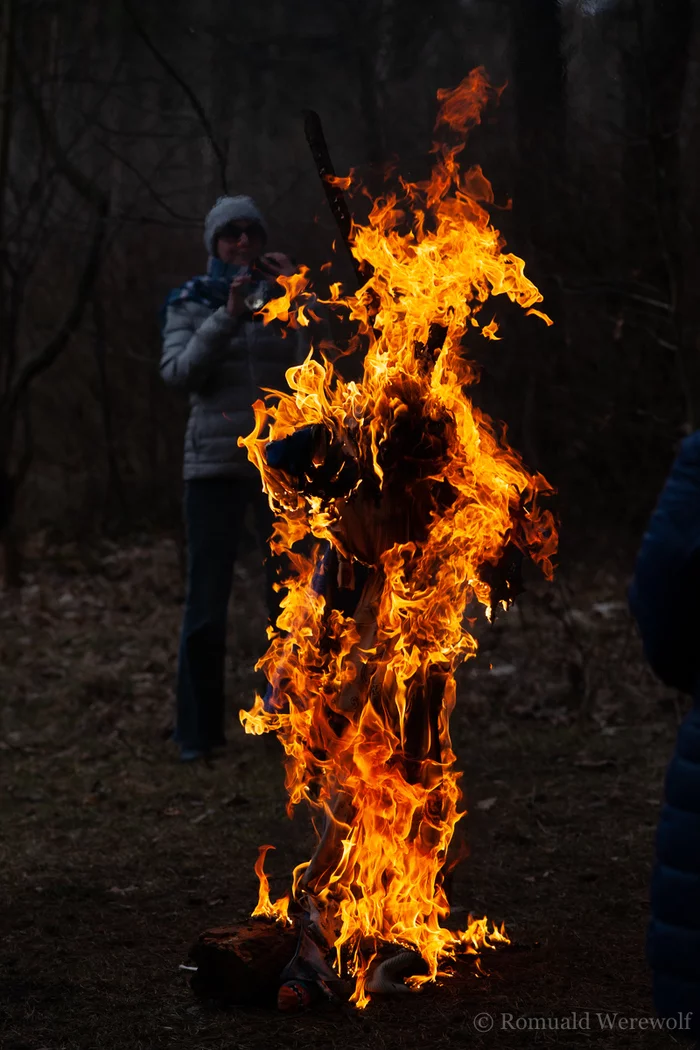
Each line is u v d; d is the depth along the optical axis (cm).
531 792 633
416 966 407
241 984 391
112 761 698
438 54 1146
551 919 466
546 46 955
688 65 964
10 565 1153
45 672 884
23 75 1116
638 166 969
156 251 1367
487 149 999
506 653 891
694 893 255
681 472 261
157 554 1259
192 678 695
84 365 1420
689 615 259
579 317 1052
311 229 1082
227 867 532
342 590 407
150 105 1266
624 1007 389
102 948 446
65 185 1359
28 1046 369
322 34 1191
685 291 1020
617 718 761
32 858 545
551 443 1071
